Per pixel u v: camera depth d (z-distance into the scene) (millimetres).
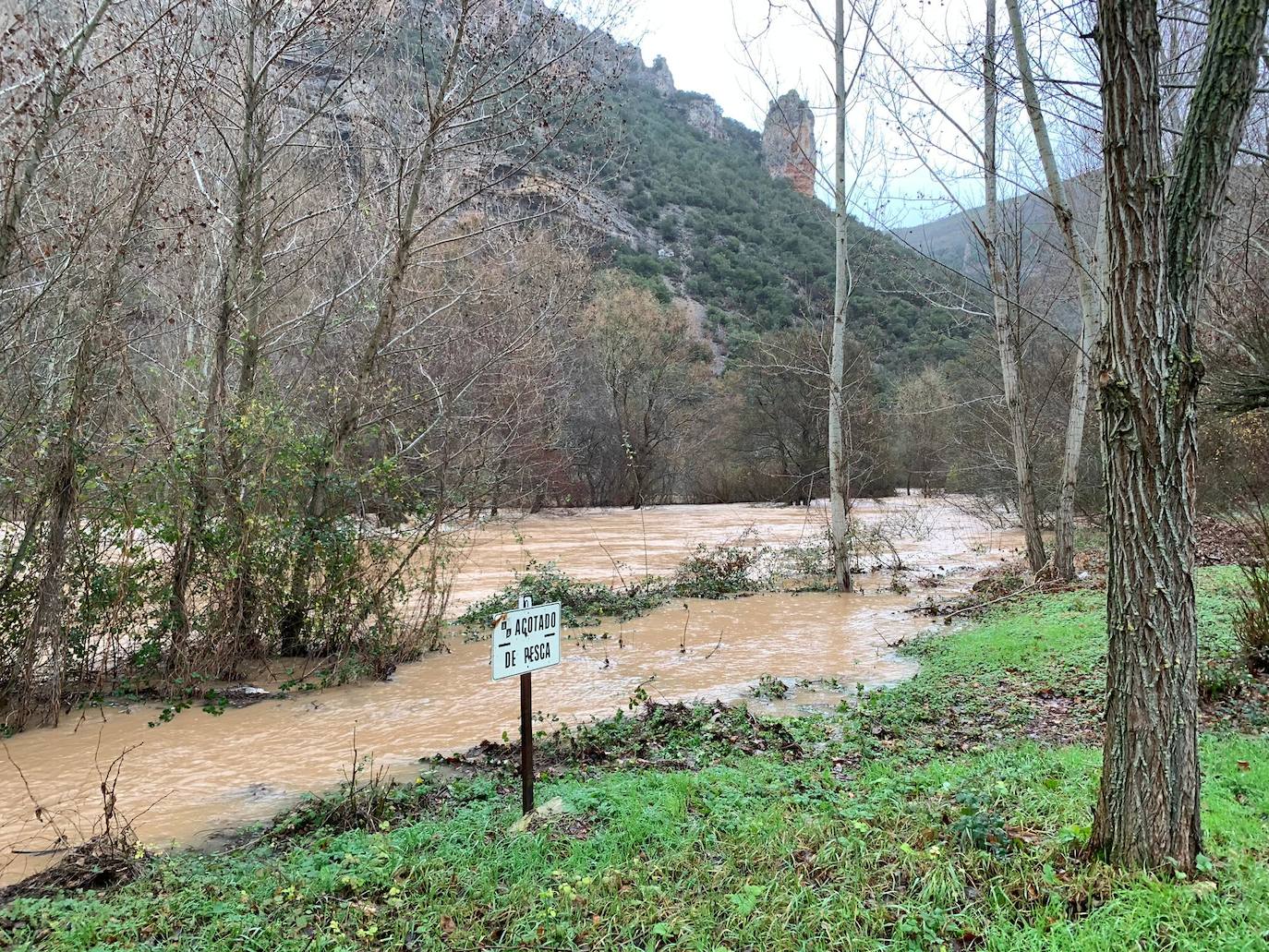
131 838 6094
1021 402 16625
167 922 4348
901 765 6477
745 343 51656
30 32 10266
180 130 12055
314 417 13977
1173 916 3512
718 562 18734
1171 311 3754
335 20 12172
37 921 4426
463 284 21438
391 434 14641
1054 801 5051
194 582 10852
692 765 6949
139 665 10398
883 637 13070
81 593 10164
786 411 45969
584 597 16031
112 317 10234
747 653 12133
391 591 11727
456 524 18766
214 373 11617
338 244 16266
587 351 44719
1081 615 12070
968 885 4121
